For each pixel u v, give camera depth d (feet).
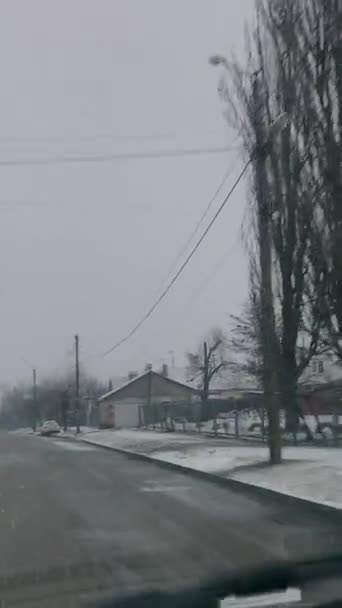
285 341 65.87
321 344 68.03
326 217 54.95
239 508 44.01
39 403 357.00
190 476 64.59
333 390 81.05
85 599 23.49
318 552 29.53
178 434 130.00
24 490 55.11
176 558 29.58
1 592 24.67
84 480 62.23
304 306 63.72
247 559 28.94
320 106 55.42
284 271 63.82
